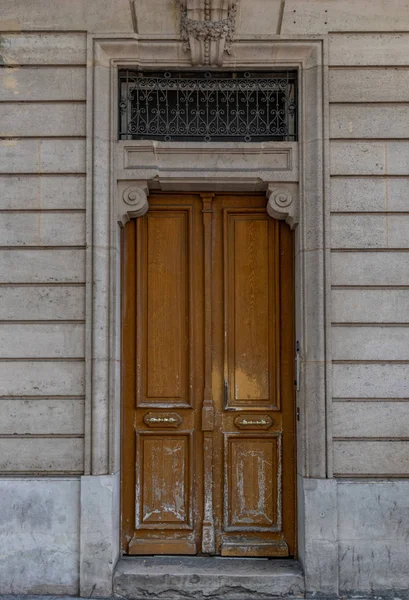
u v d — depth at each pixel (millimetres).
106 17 5102
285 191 5109
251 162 5109
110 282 4988
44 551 4777
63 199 5023
